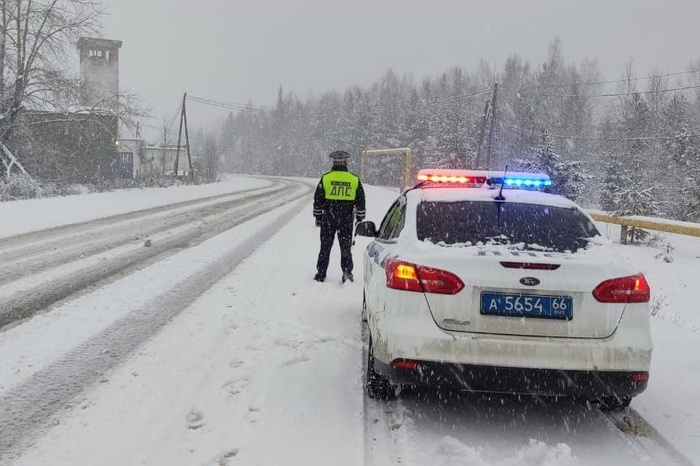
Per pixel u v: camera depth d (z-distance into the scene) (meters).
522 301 3.23
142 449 3.04
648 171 41.53
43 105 25.23
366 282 4.84
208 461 2.94
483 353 3.19
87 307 5.86
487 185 4.63
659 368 4.66
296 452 3.07
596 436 3.44
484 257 3.30
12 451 2.99
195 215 16.41
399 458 3.05
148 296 6.39
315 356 4.61
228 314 5.74
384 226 5.30
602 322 3.22
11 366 4.18
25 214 14.26
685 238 18.27
